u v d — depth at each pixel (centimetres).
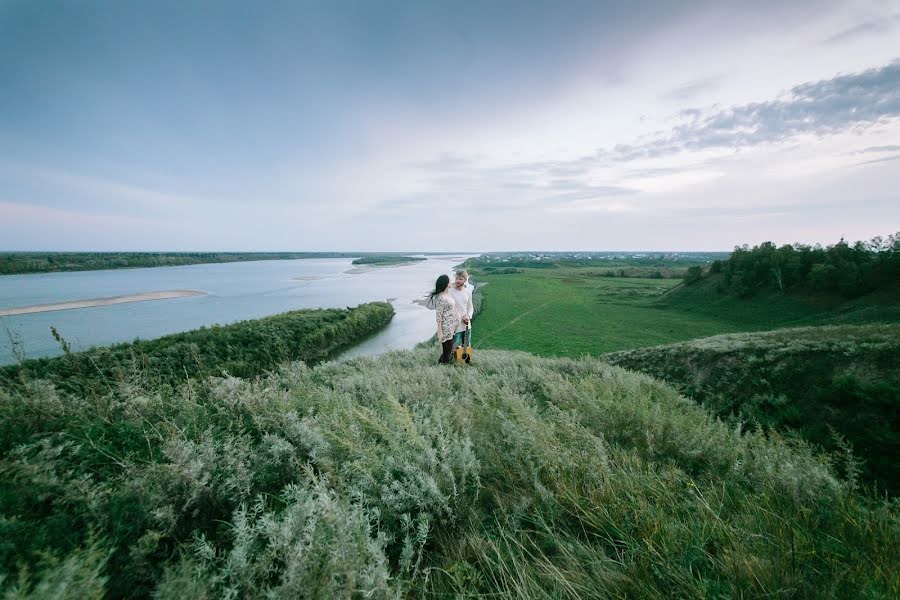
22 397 264
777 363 968
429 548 236
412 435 307
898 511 266
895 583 182
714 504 266
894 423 553
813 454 419
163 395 353
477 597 191
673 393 710
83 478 199
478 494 274
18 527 165
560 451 313
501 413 370
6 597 123
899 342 815
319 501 192
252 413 333
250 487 236
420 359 867
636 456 344
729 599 178
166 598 145
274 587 156
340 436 311
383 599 167
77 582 132
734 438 421
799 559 206
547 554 228
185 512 213
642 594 186
